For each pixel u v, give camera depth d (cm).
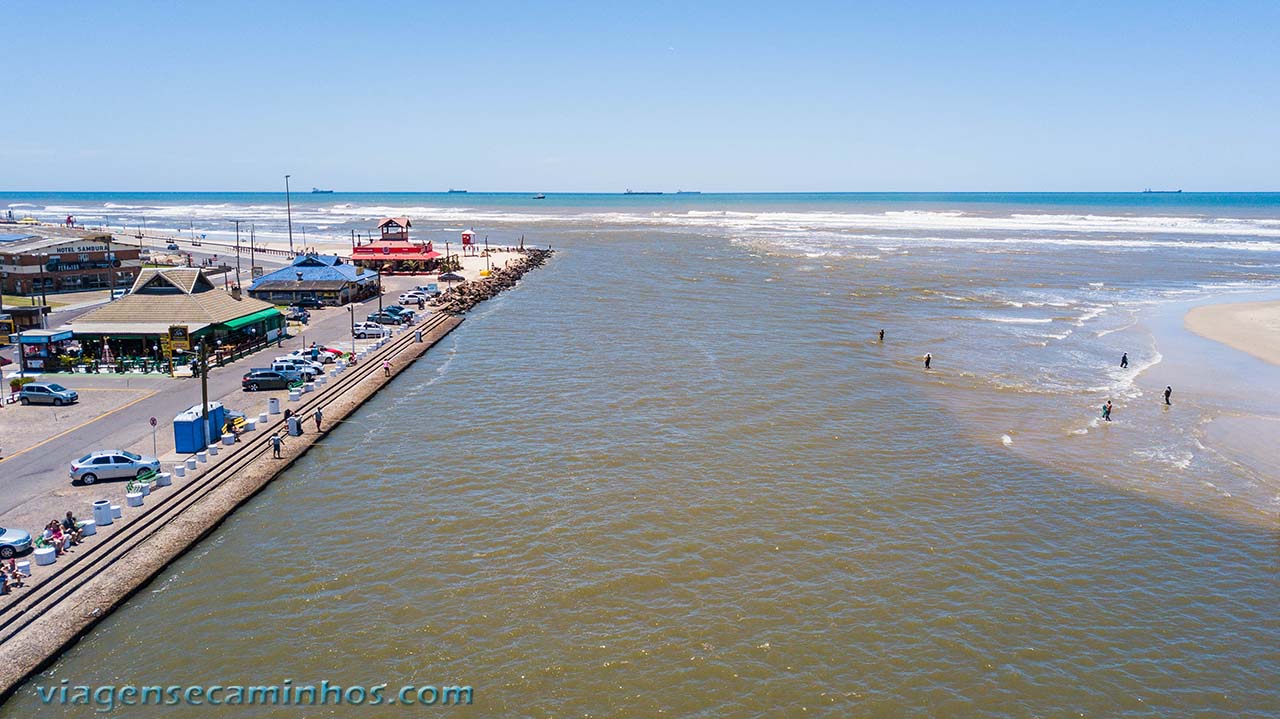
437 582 3275
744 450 4772
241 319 7062
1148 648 2897
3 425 4844
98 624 2944
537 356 7294
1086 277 13088
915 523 3844
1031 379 6575
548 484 4247
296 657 2795
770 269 14012
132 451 4400
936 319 9262
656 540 3628
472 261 15188
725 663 2778
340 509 3959
